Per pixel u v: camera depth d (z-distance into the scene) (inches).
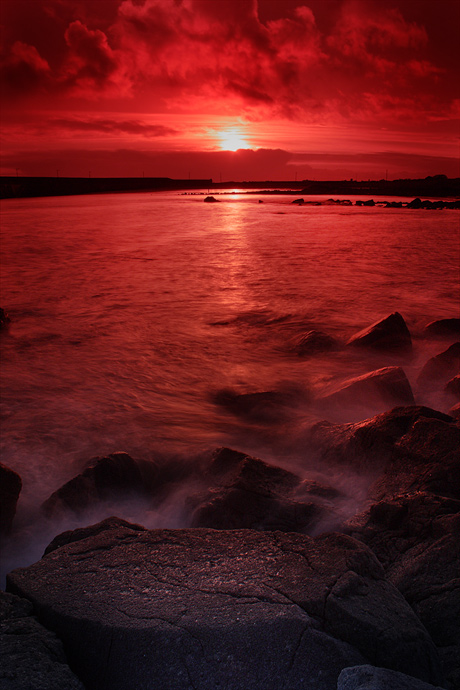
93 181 5900.6
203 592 108.7
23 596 114.0
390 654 94.8
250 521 165.3
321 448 216.1
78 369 380.8
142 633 98.7
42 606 109.2
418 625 102.6
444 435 170.7
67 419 288.7
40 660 93.7
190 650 95.5
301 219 1891.0
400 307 568.7
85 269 840.9
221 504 169.6
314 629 96.7
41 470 232.2
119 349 430.9
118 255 997.8
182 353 419.5
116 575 117.6
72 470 233.1
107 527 144.3
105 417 291.6
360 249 1064.2
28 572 121.8
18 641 98.3
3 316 493.4
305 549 119.8
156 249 1082.1
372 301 598.2
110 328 497.4
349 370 363.3
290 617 98.4
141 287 693.9
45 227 1603.1
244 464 183.8
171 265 875.4
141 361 399.2
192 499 179.8
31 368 382.6
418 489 160.2
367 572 112.7
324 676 90.2
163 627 99.1
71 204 3088.1
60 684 89.5
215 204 3002.0
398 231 1443.2
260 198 3946.9
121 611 105.0
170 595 108.8
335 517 161.0
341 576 108.0
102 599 109.3
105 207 2719.0
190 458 232.5
